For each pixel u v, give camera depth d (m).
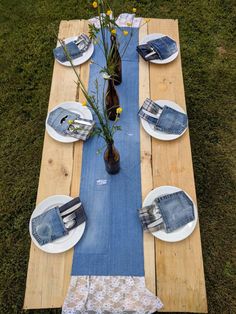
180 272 1.21
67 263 1.24
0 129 2.32
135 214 1.33
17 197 2.07
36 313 1.73
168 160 1.44
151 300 1.16
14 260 1.88
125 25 1.83
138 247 1.26
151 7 2.80
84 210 1.33
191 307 1.16
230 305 1.72
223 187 2.04
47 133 1.52
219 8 2.78
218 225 1.93
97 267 1.23
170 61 1.70
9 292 1.79
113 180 1.40
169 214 1.28
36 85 2.49
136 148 1.48
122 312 1.15
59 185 1.40
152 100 1.59
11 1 2.91
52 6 2.87
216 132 2.23
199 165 2.12
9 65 2.60
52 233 1.27
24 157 2.21
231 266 1.82
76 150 1.48
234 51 2.57
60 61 1.71
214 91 2.39
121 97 1.61
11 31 2.77
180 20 2.73
